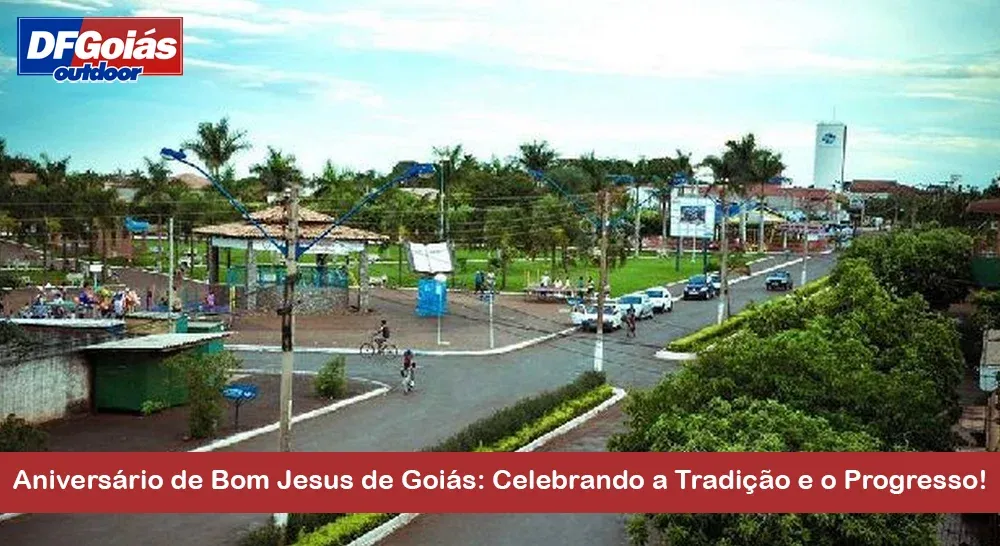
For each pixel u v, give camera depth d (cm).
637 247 11344
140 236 11050
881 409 1925
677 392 1945
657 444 1712
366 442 3069
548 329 5778
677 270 9256
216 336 3638
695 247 11338
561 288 7188
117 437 3012
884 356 2511
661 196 11112
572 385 3759
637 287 7994
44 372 3167
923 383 2162
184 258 9256
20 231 8675
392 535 2361
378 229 9181
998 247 5056
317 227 6241
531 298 7250
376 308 6512
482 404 3731
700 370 2003
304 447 2977
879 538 1438
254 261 6050
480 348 5050
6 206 8450
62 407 3247
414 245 6800
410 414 3522
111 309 5266
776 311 2759
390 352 4853
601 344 4156
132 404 3341
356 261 9475
